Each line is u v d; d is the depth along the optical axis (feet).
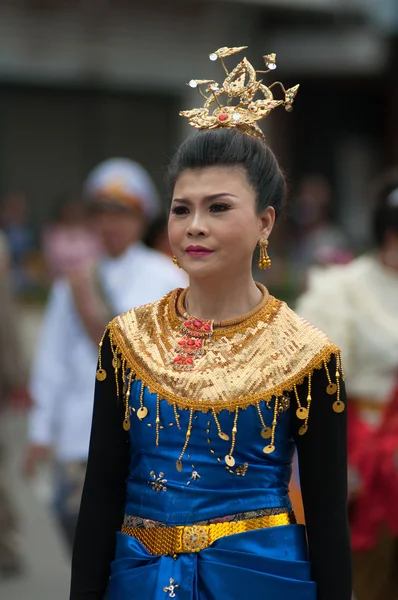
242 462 14.03
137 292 28.58
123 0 95.96
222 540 13.84
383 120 122.62
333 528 14.08
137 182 29.50
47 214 102.68
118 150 103.09
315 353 14.12
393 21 89.45
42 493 43.96
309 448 14.20
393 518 23.47
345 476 14.32
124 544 14.46
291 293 63.93
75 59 98.53
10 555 33.81
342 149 123.13
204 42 100.01
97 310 28.32
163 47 99.55
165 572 13.93
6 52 96.84
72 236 81.56
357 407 24.84
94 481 14.94
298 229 95.71
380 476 23.66
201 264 14.12
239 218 14.06
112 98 102.12
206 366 14.19
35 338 70.64
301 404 14.14
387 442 23.75
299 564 13.98
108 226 28.86
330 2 96.22
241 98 14.96
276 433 14.12
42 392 28.91
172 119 102.99
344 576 14.10
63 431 28.60
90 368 28.43
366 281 25.30
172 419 14.11
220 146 14.14
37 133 101.65
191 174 14.20
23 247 95.76
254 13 98.94
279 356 14.16
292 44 104.37
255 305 14.79
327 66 107.76
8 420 55.77
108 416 14.88
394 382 24.52
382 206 25.20
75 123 102.17
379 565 23.95
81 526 14.94
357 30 104.12
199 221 14.06
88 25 97.66
